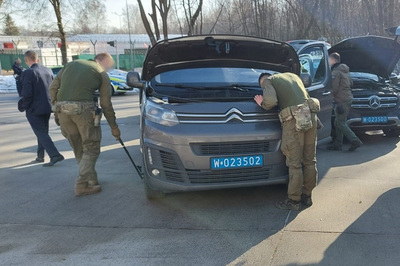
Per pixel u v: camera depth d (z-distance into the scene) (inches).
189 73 185.6
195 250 122.0
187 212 152.9
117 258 119.0
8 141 313.0
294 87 143.0
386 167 200.5
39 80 225.0
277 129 148.1
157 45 174.1
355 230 129.6
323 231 130.1
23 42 1553.9
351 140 232.2
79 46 1595.7
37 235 137.3
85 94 172.7
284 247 121.1
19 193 183.8
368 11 597.6
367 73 302.5
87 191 177.9
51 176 211.0
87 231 139.3
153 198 166.6
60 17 821.9
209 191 174.2
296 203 148.6
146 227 140.6
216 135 142.6
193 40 173.0
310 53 226.5
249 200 162.2
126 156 247.1
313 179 149.3
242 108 150.5
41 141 230.8
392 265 108.3
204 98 159.8
